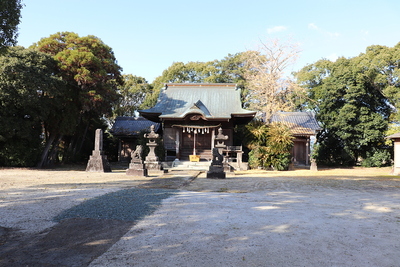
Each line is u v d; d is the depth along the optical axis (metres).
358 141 27.69
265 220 5.46
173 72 39.16
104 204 6.51
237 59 36.88
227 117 23.62
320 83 34.81
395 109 27.69
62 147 26.05
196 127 24.00
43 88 17.12
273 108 25.50
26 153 18.56
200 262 3.59
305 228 4.98
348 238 4.49
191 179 13.40
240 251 3.94
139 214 5.78
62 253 3.89
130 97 42.25
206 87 28.84
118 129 29.88
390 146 27.48
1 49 9.62
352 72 27.56
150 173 16.44
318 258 3.73
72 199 7.07
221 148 17.69
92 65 20.42
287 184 11.70
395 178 15.55
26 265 3.52
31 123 17.94
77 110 21.33
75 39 20.94
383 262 3.63
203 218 5.56
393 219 5.71
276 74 26.08
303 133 27.08
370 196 8.71
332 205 7.08
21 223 5.09
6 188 8.69
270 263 3.57
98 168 16.19
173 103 26.94
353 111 27.36
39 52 18.70
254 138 22.78
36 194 7.72
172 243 4.24
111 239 4.43
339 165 29.44
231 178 14.44
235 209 6.36
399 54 24.52
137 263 3.57
